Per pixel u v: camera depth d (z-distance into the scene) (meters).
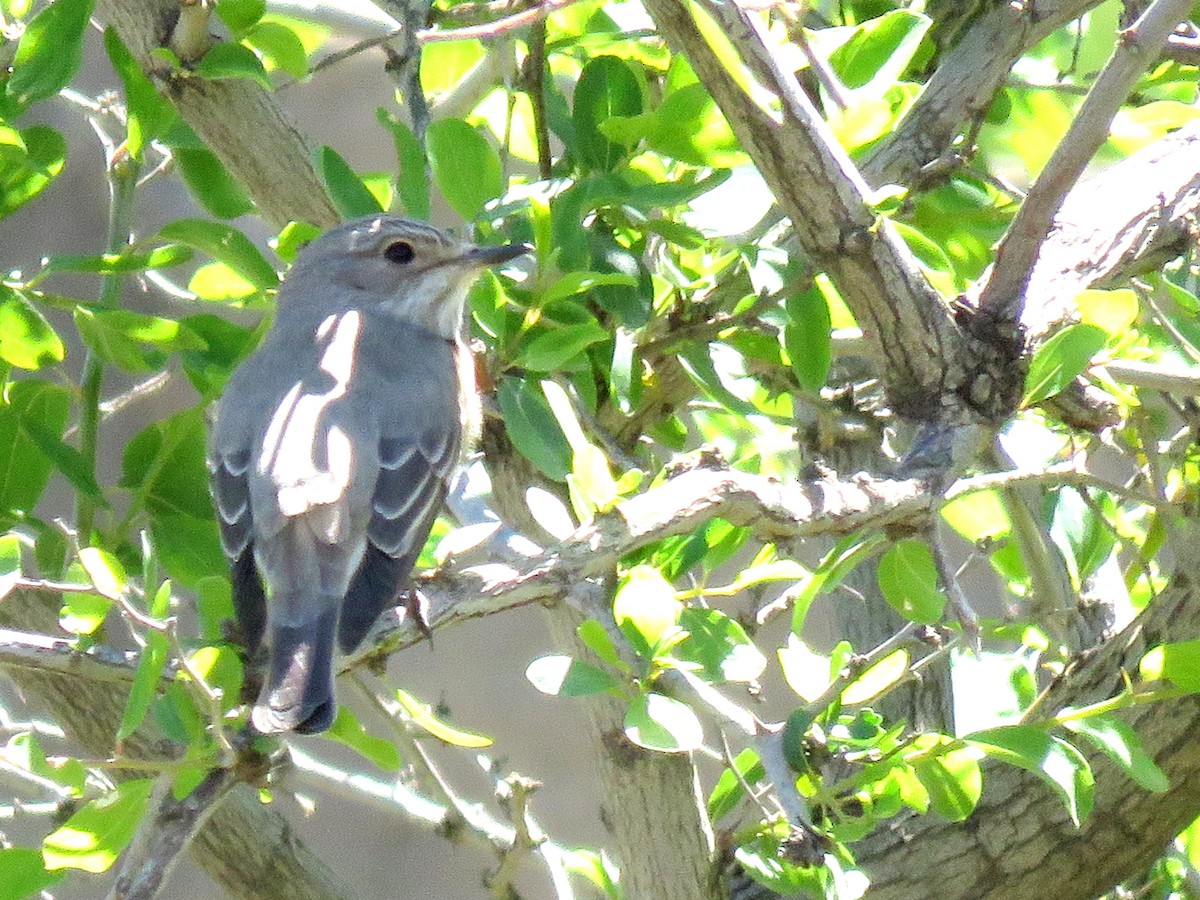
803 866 6.87
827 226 6.96
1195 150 8.50
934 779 7.19
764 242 8.69
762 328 8.62
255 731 6.56
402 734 8.84
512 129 10.15
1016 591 10.09
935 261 8.38
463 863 19.89
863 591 10.61
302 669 6.91
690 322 8.62
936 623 8.96
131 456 8.35
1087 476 7.52
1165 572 10.73
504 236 9.29
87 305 8.38
